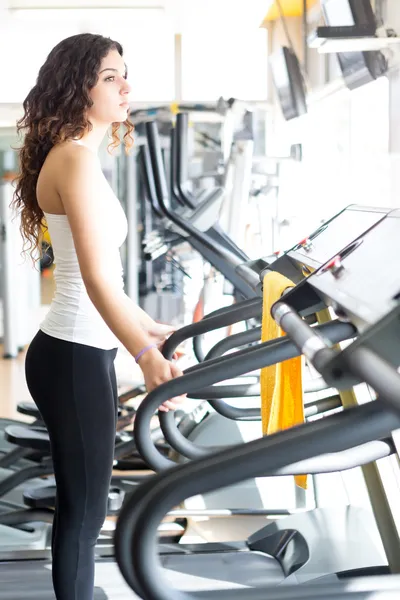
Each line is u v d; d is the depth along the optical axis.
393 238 1.44
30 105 1.95
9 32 6.29
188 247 4.87
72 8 5.28
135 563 0.84
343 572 2.21
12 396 5.61
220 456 0.87
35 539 2.90
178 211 4.68
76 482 1.86
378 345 0.96
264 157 4.82
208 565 2.57
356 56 3.19
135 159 6.55
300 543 2.54
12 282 6.85
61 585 1.88
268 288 1.82
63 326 1.82
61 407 1.83
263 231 4.97
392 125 3.40
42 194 1.85
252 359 1.32
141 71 6.81
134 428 1.42
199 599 0.86
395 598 0.88
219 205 4.17
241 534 2.97
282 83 4.58
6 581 2.49
